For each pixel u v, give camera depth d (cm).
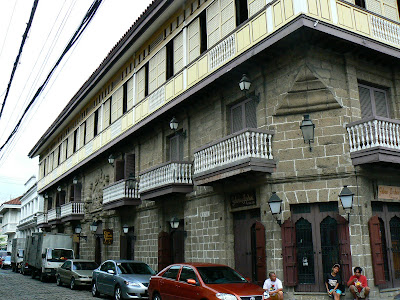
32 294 1669
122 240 2133
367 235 1135
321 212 1194
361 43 1210
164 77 1819
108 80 2461
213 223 1483
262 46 1238
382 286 1148
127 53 2148
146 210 1966
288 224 1196
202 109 1648
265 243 1243
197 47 1614
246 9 1399
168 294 1107
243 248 1378
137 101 2066
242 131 1256
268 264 1222
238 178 1336
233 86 1481
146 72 2025
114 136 2262
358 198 1148
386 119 1139
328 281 1099
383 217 1226
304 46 1225
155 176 1736
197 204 1587
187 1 1706
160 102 1809
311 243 1191
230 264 1395
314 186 1202
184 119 1753
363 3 1330
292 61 1262
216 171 1352
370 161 1112
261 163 1230
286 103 1267
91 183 2778
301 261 1188
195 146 1667
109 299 1502
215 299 926
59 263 2322
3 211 7062
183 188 1611
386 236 1215
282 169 1248
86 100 2769
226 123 1516
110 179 2414
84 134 2848
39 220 3850
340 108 1222
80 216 2850
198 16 1634
